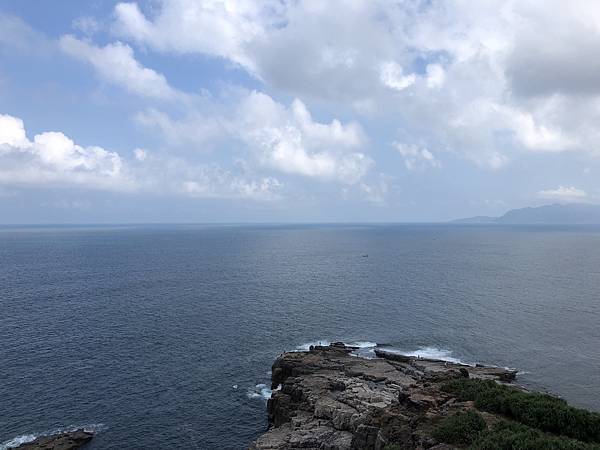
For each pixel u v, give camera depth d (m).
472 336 105.62
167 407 72.00
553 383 79.12
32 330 108.00
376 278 190.88
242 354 94.69
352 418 57.88
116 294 151.62
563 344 99.94
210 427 66.69
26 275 194.12
